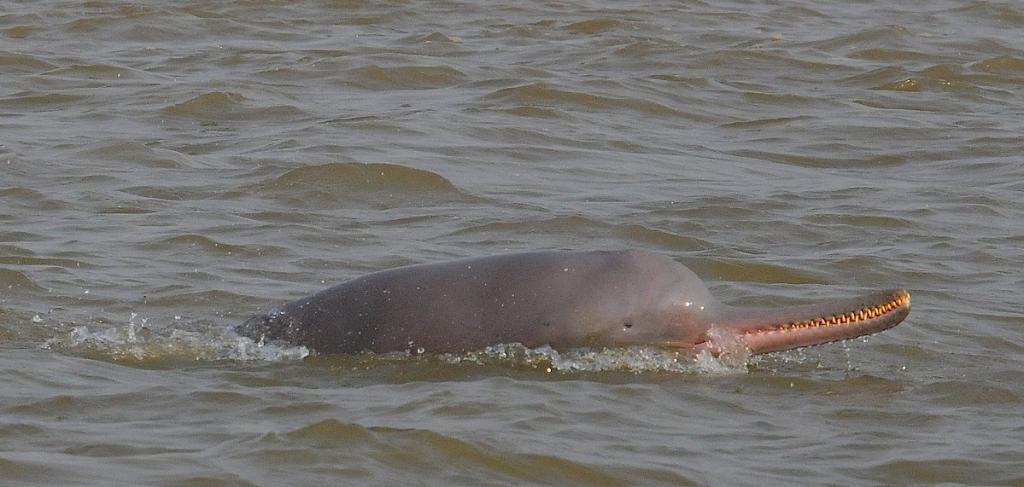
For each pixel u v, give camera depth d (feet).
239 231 203.00
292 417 128.88
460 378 144.15
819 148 268.82
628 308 153.69
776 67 339.98
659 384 143.54
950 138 275.59
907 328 164.76
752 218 216.13
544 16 401.29
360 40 362.12
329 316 156.35
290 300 171.22
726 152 264.31
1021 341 162.20
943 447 127.54
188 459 116.67
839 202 226.58
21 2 400.88
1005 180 244.42
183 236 197.98
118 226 204.13
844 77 333.42
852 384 146.10
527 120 279.08
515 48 356.38
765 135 278.87
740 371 149.48
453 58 339.16
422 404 132.67
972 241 205.36
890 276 187.93
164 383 139.13
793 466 122.11
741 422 133.28
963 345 160.04
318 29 379.35
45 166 236.02
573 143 263.70
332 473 114.93
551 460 119.14
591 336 153.58
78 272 181.16
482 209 217.97
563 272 155.84
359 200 223.10
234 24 378.32
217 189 225.76
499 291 155.12
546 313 153.69
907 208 223.30
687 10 414.21
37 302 168.35
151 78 312.91
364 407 132.05
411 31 379.35
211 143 257.14
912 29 389.80
